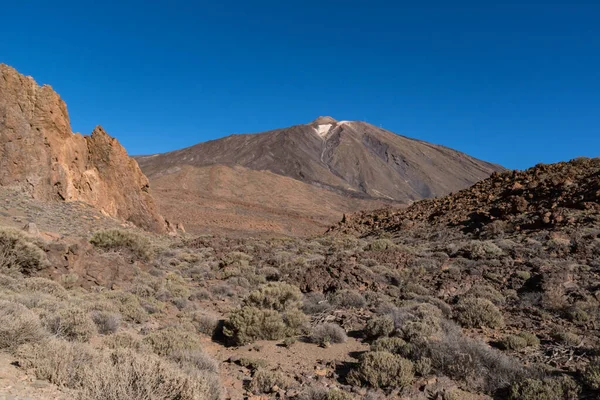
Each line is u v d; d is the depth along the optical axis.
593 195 26.97
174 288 14.62
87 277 14.21
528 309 11.98
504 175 42.81
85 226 31.08
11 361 5.39
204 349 8.64
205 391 5.18
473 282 15.00
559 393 5.89
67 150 37.62
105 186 40.16
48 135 36.22
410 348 7.70
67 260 13.95
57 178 35.12
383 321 9.60
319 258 21.25
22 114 35.09
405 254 20.77
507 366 6.90
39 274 12.71
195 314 11.40
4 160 33.03
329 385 6.78
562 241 20.28
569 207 27.33
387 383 6.62
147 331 9.39
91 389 4.39
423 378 6.77
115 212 40.25
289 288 12.41
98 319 8.78
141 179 45.06
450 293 14.06
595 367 6.37
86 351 5.86
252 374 7.39
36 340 6.09
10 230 12.77
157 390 4.53
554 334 9.21
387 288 14.59
